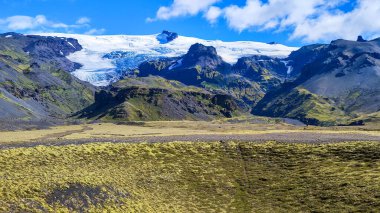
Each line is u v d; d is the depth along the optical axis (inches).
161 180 2667.3
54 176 2297.0
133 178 2618.1
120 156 3024.1
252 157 3110.2
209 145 3405.5
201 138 3956.7
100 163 2829.7
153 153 3166.8
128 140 3816.4
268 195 2444.6
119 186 2390.5
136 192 2380.7
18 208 1827.0
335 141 3366.1
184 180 2711.6
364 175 2426.2
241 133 5142.7
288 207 2257.6
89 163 2792.8
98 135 6289.4
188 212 2234.3
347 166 2650.1
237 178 2736.2
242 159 3093.0
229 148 3329.2
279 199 2372.0
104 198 2169.0
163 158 3083.2
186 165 2960.1
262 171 2817.4
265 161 2997.0
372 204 2066.9
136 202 2234.3
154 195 2417.6
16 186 2033.7
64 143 3545.8
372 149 2896.2
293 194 2394.2
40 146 3056.1
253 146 3336.6
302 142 3353.8
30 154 2765.7
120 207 2119.8
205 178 2748.5
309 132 4943.4
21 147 3046.3
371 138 3636.8
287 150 3149.6
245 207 2330.2
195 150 3280.0
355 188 2269.9
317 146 3152.1
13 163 2519.7
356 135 4153.5
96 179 2375.7
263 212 2237.9
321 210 2142.0
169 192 2506.2
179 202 2375.7
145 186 2527.1
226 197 2476.6
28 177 2215.8
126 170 2751.0
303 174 2647.6
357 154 2851.9
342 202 2167.8
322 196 2283.5
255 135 4306.1
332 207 2145.7
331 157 2876.5
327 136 3983.8
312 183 2479.1
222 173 2829.7
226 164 2994.6
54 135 6392.7
